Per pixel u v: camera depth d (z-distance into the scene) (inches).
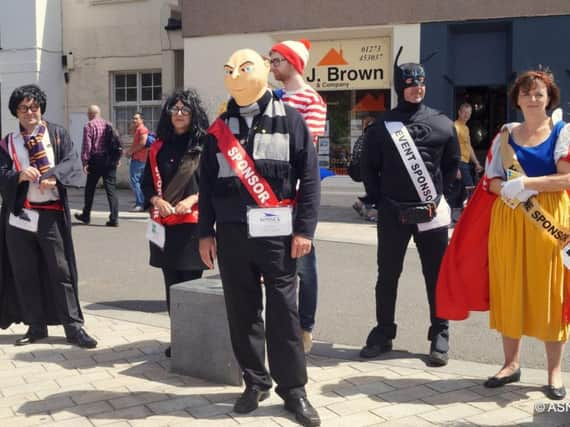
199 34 549.3
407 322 236.5
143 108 702.5
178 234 188.9
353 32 510.6
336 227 441.1
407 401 162.6
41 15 690.2
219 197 152.3
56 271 203.2
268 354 153.1
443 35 484.1
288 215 147.9
